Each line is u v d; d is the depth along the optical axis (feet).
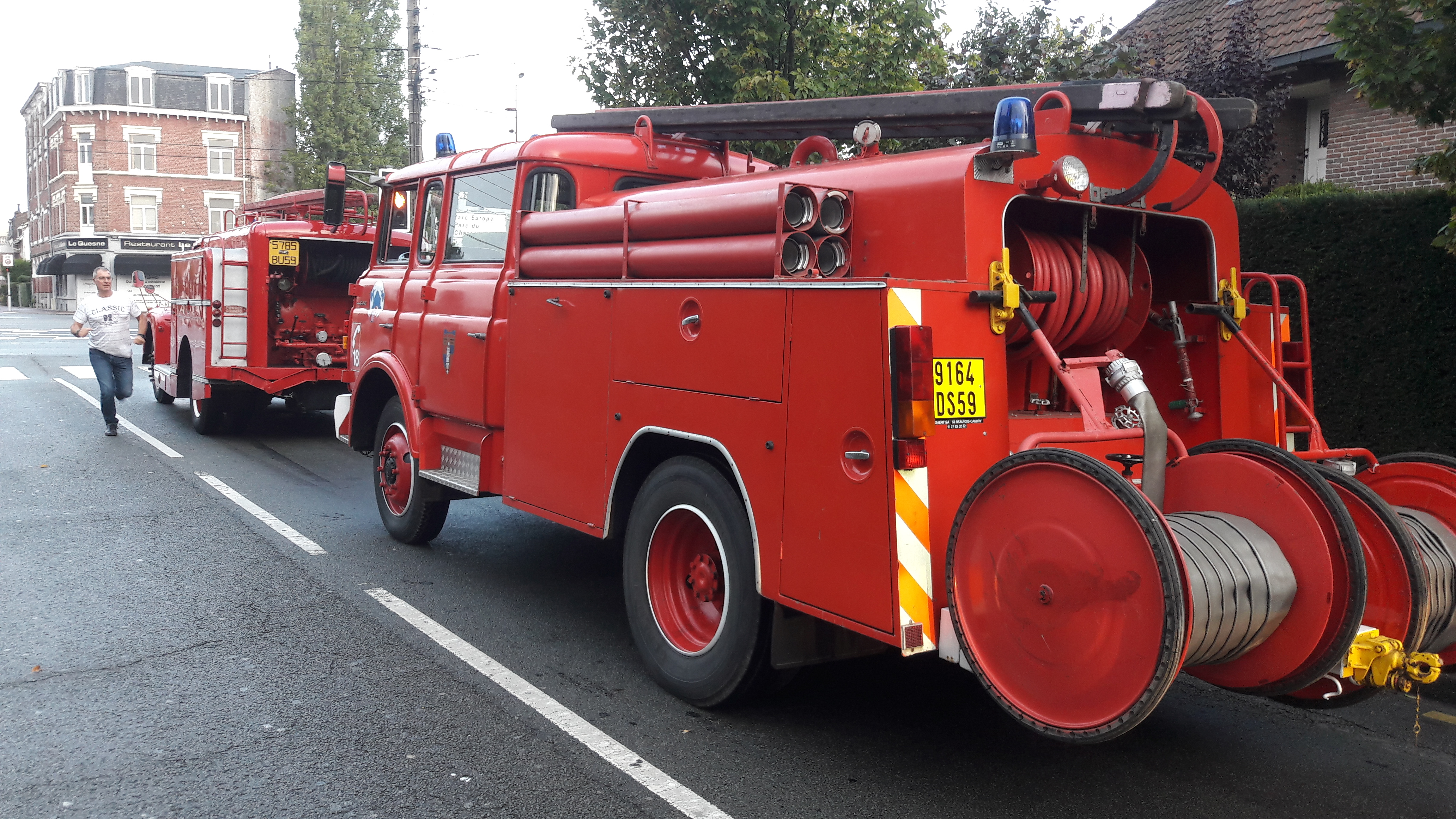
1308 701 12.27
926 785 11.91
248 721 13.39
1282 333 16.12
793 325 12.01
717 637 13.60
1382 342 23.49
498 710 13.88
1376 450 23.65
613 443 15.16
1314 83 41.88
